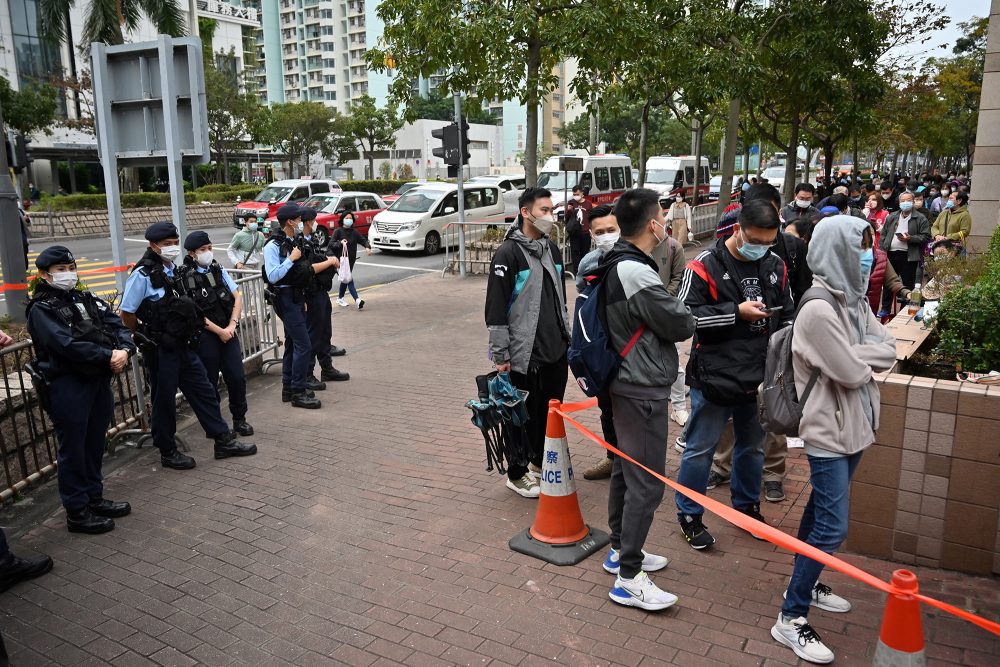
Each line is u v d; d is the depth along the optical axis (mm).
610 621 3416
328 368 8008
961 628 3215
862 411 3100
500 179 26000
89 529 4531
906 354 4281
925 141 34625
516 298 4590
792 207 6695
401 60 12602
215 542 4379
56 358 4398
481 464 5453
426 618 3506
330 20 113625
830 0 15297
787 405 3141
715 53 13273
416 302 13188
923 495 3662
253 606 3678
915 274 10312
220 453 5762
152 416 5492
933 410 3561
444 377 8031
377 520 4590
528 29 11461
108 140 6352
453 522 4512
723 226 4758
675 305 3264
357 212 22469
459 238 15836
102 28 26594
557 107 95625
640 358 3348
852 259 3033
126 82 6406
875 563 3805
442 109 81000
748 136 20688
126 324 5277
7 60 40375
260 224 16844
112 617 3633
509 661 3152
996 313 4137
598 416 6359
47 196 33062
